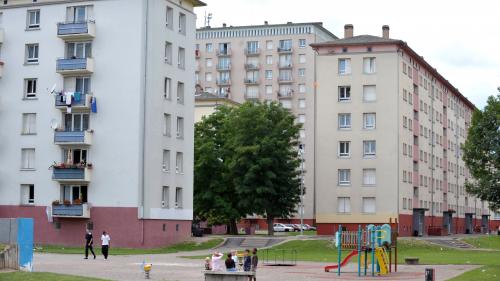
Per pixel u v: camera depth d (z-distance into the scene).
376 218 87.81
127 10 69.19
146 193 67.69
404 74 92.44
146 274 36.78
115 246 67.44
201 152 87.06
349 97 90.06
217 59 166.75
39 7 72.00
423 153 103.19
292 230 130.50
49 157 70.44
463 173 134.00
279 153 84.06
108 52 69.38
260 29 163.88
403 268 48.31
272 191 83.12
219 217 86.31
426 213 104.12
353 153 89.19
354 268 48.12
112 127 68.62
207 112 122.12
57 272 38.84
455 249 74.06
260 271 44.41
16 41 72.56
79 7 70.94
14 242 36.41
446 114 121.12
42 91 71.19
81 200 68.38
